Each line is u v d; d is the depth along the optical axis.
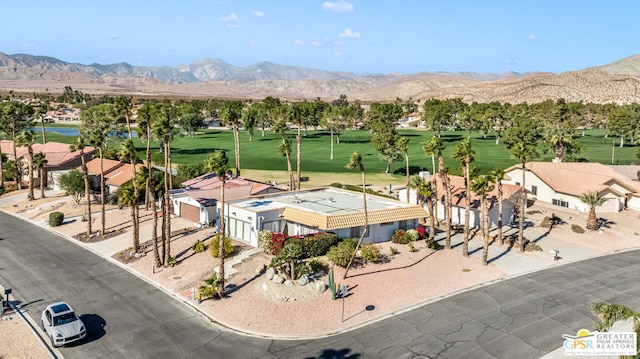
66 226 62.16
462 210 63.69
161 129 47.62
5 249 53.03
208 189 64.44
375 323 35.12
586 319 35.69
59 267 47.31
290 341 32.56
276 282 40.53
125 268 47.00
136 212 50.28
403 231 53.91
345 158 123.75
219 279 39.44
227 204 54.66
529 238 56.84
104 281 43.59
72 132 194.88
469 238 56.25
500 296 40.06
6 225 63.81
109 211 68.56
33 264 48.12
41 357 30.25
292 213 51.66
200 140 166.50
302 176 98.06
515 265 47.69
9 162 93.56
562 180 75.06
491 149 141.62
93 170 83.75
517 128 118.81
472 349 31.25
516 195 64.06
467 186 49.53
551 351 31.03
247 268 44.69
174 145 150.00
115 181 78.12
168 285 42.34
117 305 38.41
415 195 69.56
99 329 34.25
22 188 88.25
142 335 33.38
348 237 50.75
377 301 38.62
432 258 48.75
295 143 158.25
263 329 34.19
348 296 39.34
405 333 33.53
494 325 34.69
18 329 34.22
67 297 40.00
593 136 182.12
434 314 36.56
